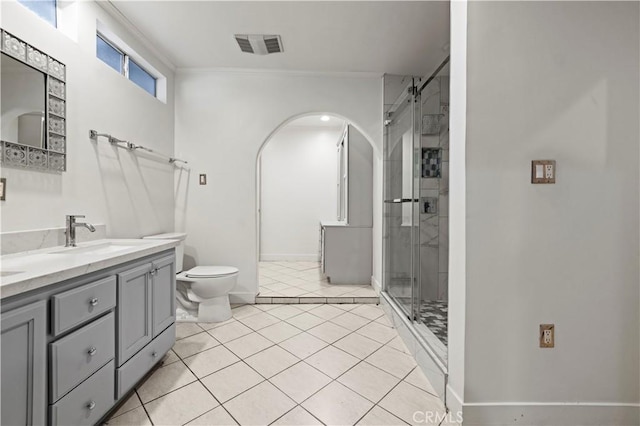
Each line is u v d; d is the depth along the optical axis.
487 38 1.35
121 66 2.42
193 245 3.08
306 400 1.57
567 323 1.39
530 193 1.37
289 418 1.44
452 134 1.50
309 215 5.43
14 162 1.43
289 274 4.30
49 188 1.62
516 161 1.37
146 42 2.51
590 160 1.37
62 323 1.10
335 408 1.51
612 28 1.36
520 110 1.36
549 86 1.36
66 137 1.72
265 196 5.41
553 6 1.35
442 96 2.99
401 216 2.72
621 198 1.38
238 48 2.63
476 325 1.38
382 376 1.80
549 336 1.39
